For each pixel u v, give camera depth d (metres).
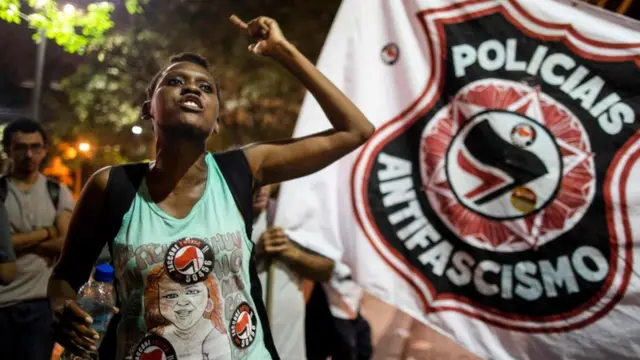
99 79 8.79
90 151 9.43
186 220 2.00
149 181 2.07
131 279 1.95
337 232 2.88
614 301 2.75
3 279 3.39
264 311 2.13
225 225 2.03
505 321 2.80
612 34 2.87
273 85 7.88
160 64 8.46
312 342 3.70
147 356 1.90
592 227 2.80
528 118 2.89
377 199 2.90
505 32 2.93
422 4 2.96
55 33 8.52
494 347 2.79
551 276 2.80
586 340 2.75
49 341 4.00
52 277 2.19
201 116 2.05
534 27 2.92
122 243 1.97
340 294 3.63
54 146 9.45
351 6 2.97
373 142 2.92
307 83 2.33
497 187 2.86
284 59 2.33
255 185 2.27
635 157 2.80
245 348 2.01
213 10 8.23
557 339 2.76
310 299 3.72
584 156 2.84
